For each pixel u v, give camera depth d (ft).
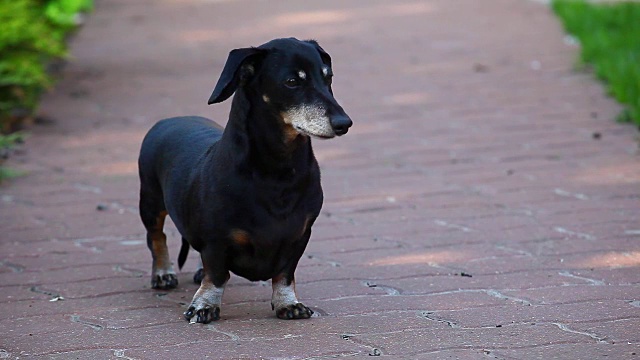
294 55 24.72
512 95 58.65
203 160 26.53
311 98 24.40
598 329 25.02
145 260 33.17
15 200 40.98
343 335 25.07
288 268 26.53
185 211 26.48
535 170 43.80
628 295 27.94
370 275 30.91
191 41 80.33
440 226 36.40
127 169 45.80
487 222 36.68
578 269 30.78
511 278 30.12
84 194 41.91
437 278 30.35
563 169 43.75
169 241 35.35
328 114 24.04
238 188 24.99
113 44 79.77
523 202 39.17
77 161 47.14
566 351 23.43
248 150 24.90
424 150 48.08
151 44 79.46
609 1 87.66
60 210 39.50
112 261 33.01
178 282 30.71
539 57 68.44
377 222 37.19
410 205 39.37
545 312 26.61
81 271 31.86
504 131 50.98
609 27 75.25
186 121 29.60
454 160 46.16
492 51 71.46
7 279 30.94
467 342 24.31
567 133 49.96
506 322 25.86
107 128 53.47
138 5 103.71
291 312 26.53
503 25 82.28
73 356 23.88
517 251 33.04
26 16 57.11
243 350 23.99
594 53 66.13
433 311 27.04
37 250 34.27
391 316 26.68
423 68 67.00
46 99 60.29
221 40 80.33
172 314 27.27
